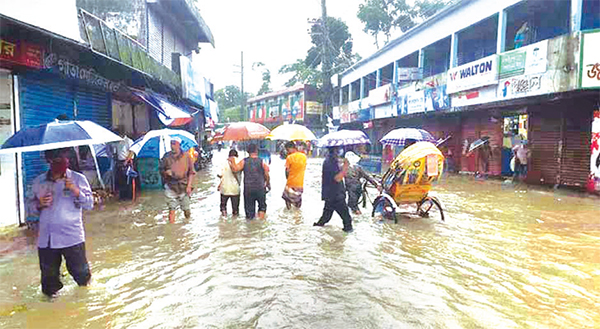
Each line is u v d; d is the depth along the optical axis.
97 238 6.69
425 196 8.20
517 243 6.37
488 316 3.82
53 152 4.21
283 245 6.27
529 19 16.03
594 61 10.65
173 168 7.91
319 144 8.52
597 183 11.35
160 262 5.46
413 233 7.02
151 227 7.48
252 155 8.23
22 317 3.81
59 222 4.20
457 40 18.25
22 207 7.41
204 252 5.91
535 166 14.01
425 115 20.25
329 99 37.22
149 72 11.50
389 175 8.03
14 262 5.39
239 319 3.79
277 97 46.41
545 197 11.15
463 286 4.59
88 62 9.35
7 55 6.72
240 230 7.25
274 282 4.72
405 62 24.70
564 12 14.59
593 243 6.34
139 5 13.94
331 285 4.62
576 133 12.61
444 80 17.41
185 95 16.38
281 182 15.05
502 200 10.67
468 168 18.17
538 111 13.84
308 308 4.01
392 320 3.75
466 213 8.82
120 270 5.14
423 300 4.20
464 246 6.21
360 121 29.02
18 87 7.39
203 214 8.73
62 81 9.08
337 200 7.02
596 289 4.48
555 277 4.86
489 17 15.41
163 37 16.94
